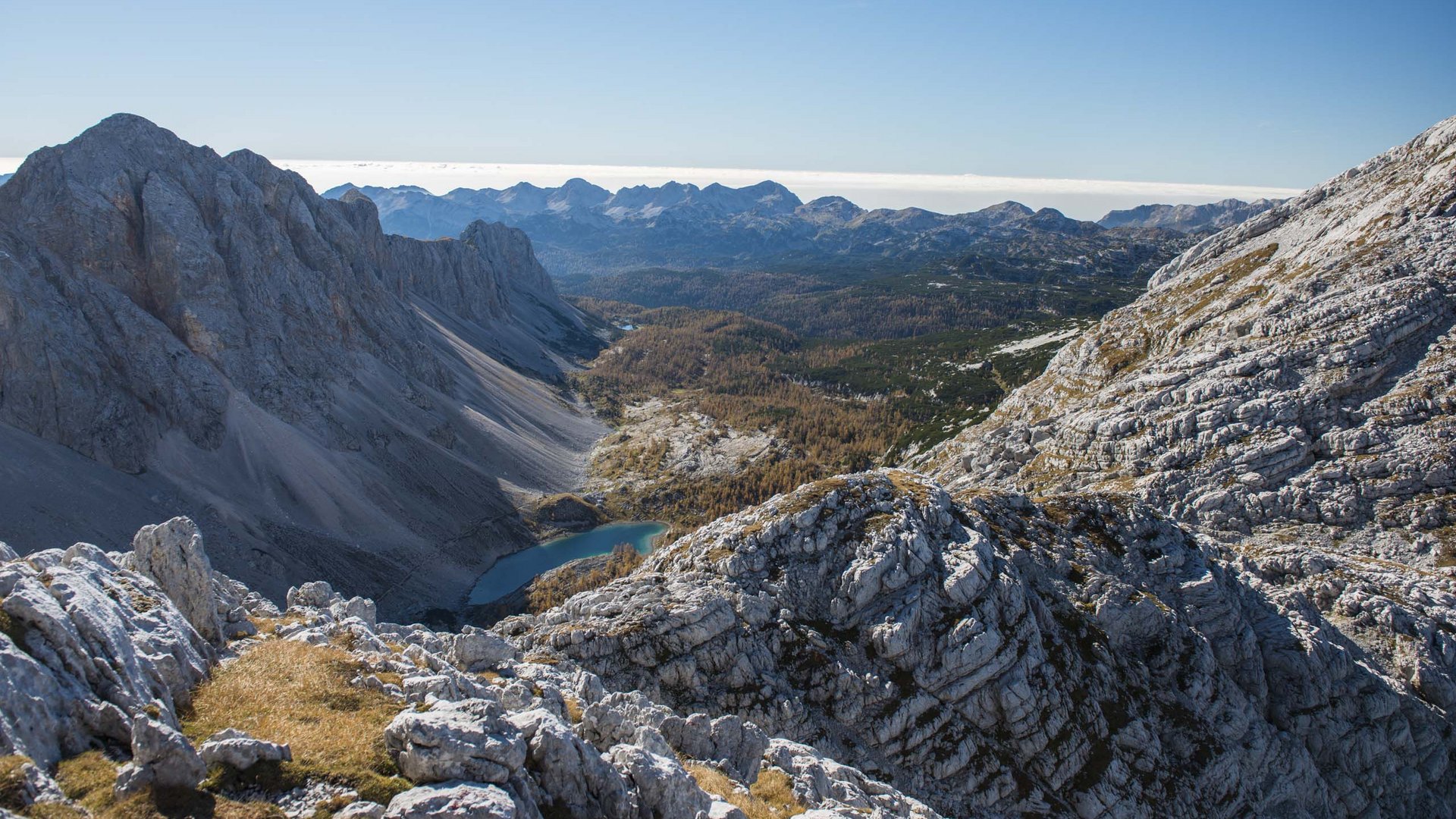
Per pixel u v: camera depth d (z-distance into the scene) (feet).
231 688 108.78
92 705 85.35
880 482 250.16
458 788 84.48
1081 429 437.99
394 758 94.02
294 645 130.41
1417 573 285.23
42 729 79.61
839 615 211.00
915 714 190.19
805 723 186.50
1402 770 223.71
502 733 94.99
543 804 96.32
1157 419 403.54
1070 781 185.26
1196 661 216.95
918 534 220.84
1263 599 253.65
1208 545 299.58
